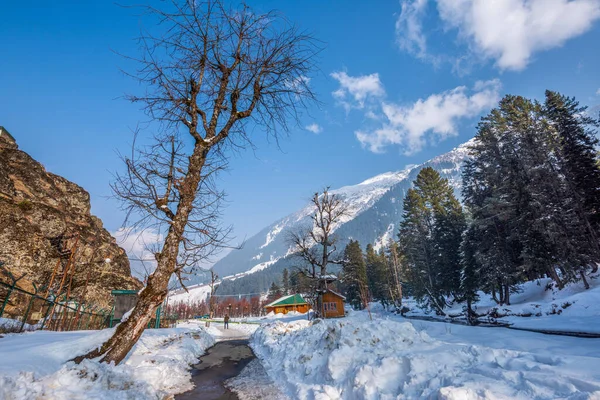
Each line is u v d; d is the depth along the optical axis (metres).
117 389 5.61
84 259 24.27
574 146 29.17
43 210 22.84
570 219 26.58
